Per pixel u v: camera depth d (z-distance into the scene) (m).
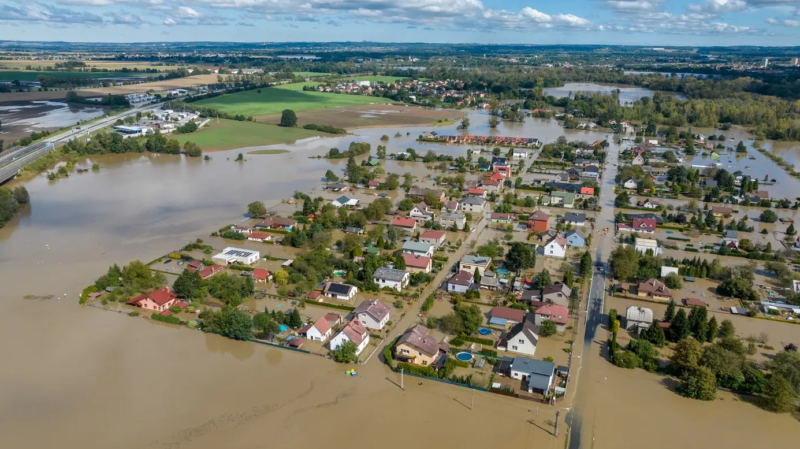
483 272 118.00
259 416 73.88
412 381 82.00
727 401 77.62
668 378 82.94
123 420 72.75
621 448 68.06
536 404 76.75
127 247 133.88
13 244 135.75
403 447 68.25
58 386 79.56
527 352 88.69
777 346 92.06
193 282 106.56
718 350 82.00
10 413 73.81
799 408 76.06
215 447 68.12
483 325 97.81
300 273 117.19
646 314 96.94
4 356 86.62
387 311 99.12
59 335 93.31
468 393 79.25
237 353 89.19
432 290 112.38
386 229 148.12
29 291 109.88
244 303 106.12
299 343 90.31
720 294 112.00
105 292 109.25
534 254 124.56
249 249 133.38
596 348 91.00
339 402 76.94
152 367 84.62
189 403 76.38
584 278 117.25
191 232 144.62
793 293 107.94
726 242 137.62
